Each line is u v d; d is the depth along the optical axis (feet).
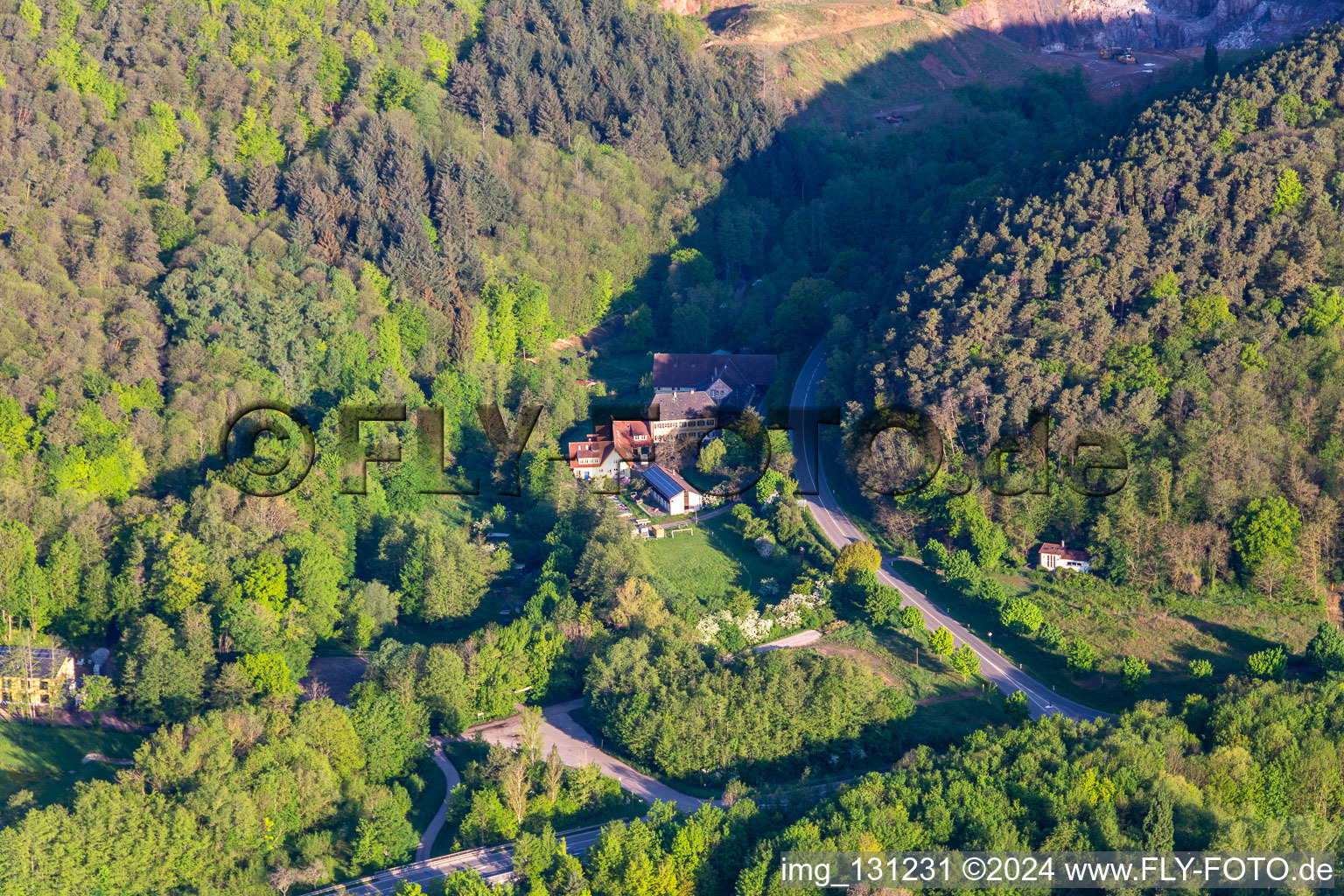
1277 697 560.61
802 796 527.81
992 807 496.23
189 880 481.46
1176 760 525.75
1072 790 499.92
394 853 504.02
